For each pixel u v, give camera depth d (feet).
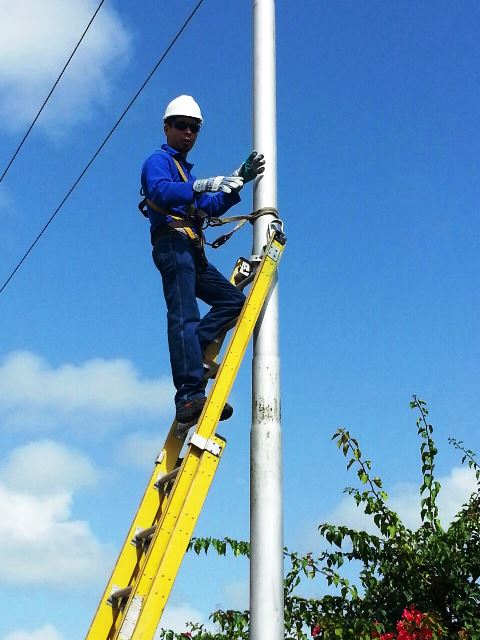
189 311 18.47
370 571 24.57
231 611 25.17
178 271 18.63
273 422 17.02
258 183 18.63
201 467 16.74
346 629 23.44
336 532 24.41
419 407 25.16
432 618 22.36
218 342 19.75
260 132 18.72
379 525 24.27
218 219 18.70
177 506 16.60
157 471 18.89
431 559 24.11
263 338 17.65
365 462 24.71
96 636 17.38
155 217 19.06
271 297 17.94
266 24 19.42
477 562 24.06
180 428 18.25
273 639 15.72
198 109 20.06
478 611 23.84
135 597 15.99
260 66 19.13
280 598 16.02
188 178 19.81
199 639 25.36
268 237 18.30
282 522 16.51
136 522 18.44
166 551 16.10
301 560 24.61
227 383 17.33
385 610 24.53
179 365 18.17
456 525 24.54
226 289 19.25
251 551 16.37
